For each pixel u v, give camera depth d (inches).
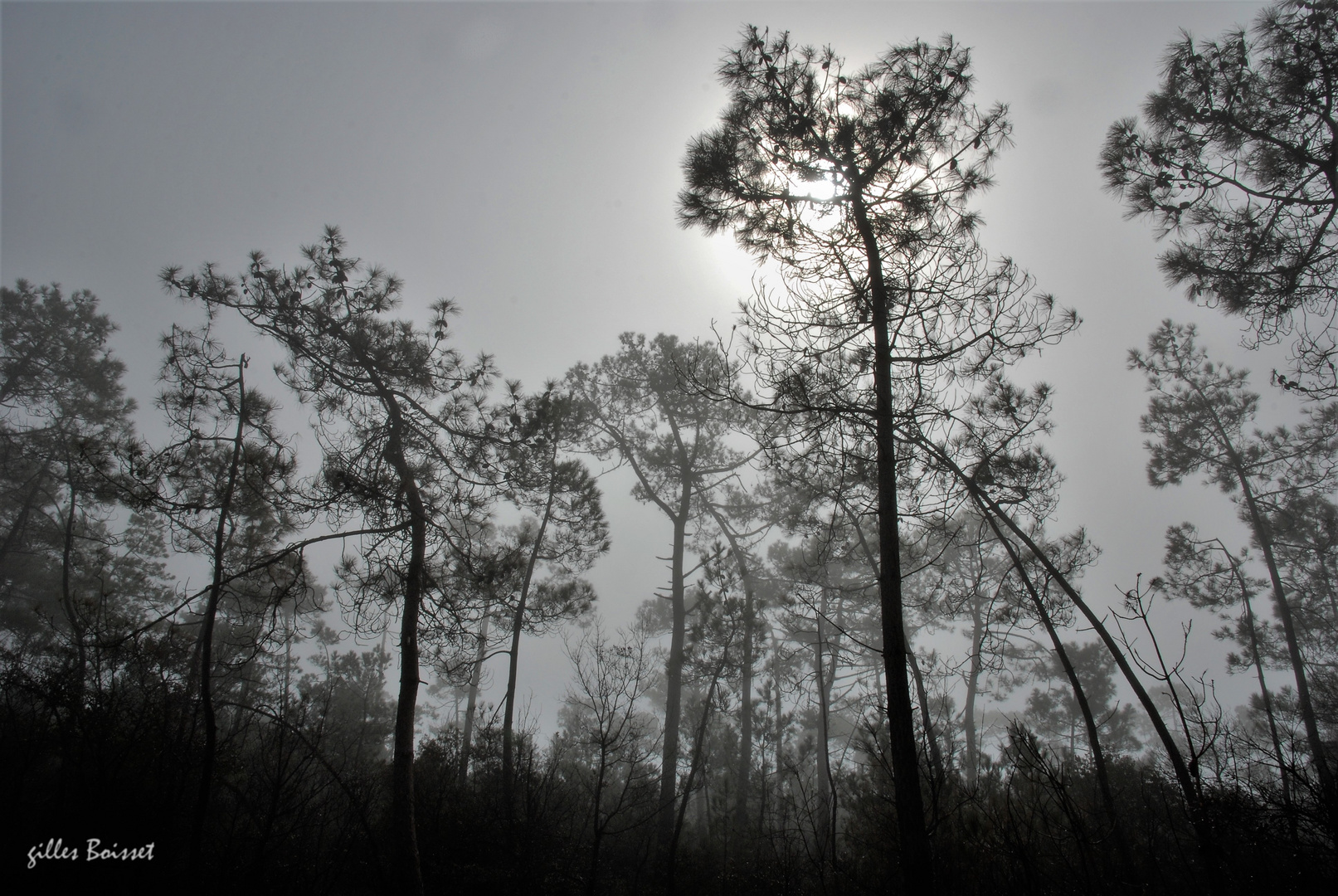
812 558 647.1
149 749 312.7
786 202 374.3
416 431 485.7
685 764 648.4
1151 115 381.7
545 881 383.6
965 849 301.9
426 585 446.6
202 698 318.7
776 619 802.2
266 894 297.0
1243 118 360.8
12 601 798.5
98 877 260.8
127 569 867.4
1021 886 249.8
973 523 632.4
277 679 583.2
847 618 892.6
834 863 350.0
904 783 274.5
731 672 562.9
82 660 340.5
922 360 346.0
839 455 394.0
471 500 501.0
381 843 393.1
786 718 565.6
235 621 681.0
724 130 372.2
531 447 499.2
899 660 295.3
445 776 460.1
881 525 324.2
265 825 309.4
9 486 835.4
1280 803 220.4
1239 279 378.0
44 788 311.0
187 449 418.6
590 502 564.7
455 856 393.7
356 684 865.5
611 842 490.9
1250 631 625.0
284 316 451.8
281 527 543.2
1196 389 729.6
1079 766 442.6
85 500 651.5
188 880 270.2
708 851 484.7
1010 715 266.1
